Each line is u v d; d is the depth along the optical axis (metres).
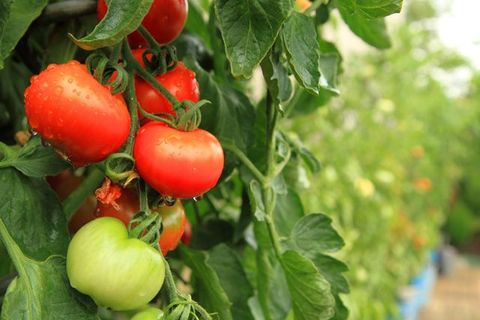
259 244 0.71
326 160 2.68
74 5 0.60
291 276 0.63
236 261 0.73
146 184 0.50
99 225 0.47
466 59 4.13
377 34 0.76
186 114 0.50
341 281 0.68
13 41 0.56
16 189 0.53
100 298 0.47
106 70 0.50
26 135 0.63
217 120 0.67
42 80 0.47
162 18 0.59
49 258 0.50
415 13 6.00
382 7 0.56
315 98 0.84
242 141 0.68
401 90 3.56
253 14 0.49
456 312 4.95
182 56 0.76
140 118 0.55
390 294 3.40
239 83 0.85
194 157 0.49
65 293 0.50
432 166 4.45
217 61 0.77
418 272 4.18
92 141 0.47
